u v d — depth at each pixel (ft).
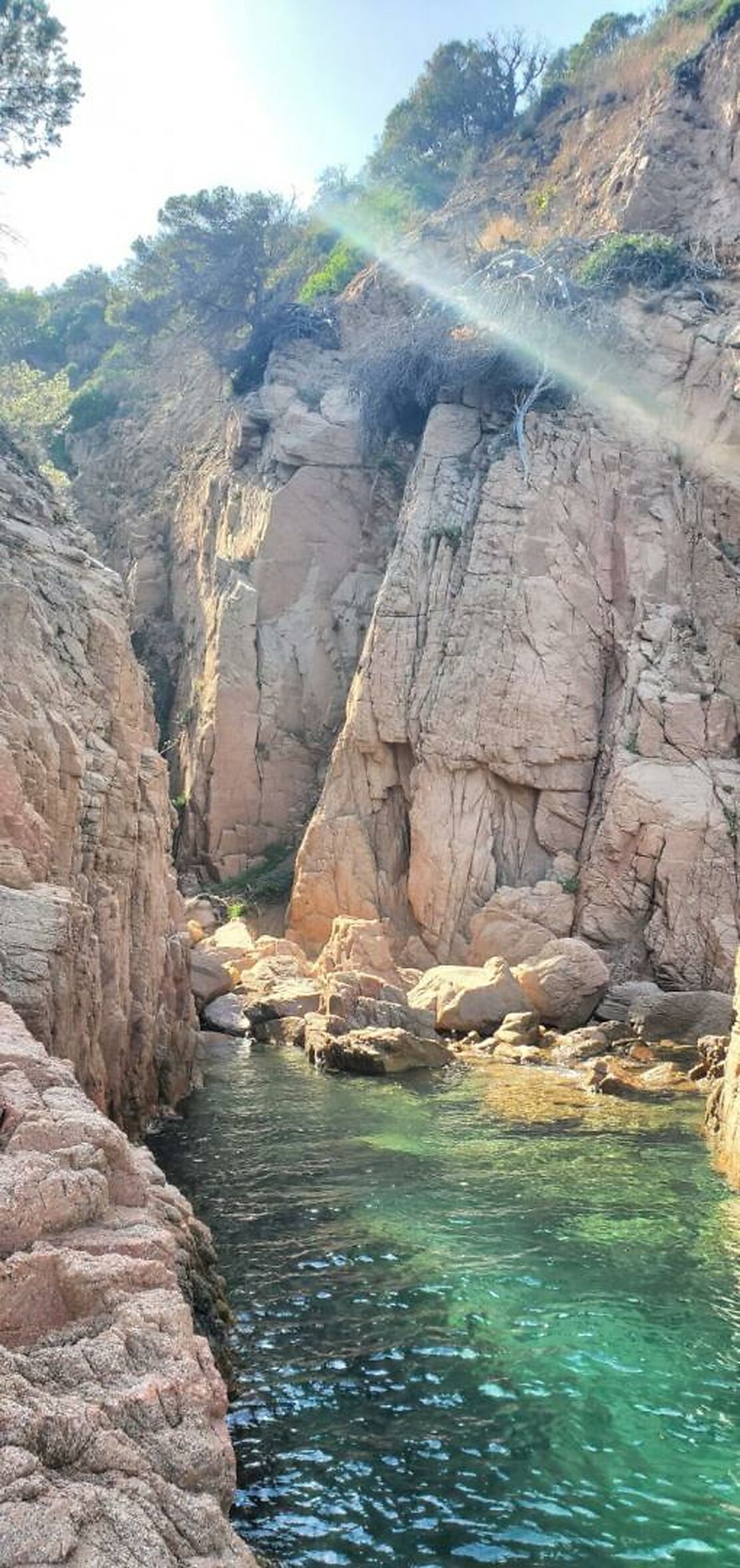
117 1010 42.80
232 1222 35.19
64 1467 12.81
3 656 43.09
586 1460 21.74
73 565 56.54
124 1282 16.28
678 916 87.56
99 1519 12.01
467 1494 20.61
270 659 126.31
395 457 129.80
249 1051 69.62
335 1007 70.49
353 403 134.51
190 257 180.24
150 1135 46.91
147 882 51.60
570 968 77.30
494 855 98.32
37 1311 15.52
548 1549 19.07
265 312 169.17
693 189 128.67
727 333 108.17
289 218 194.39
